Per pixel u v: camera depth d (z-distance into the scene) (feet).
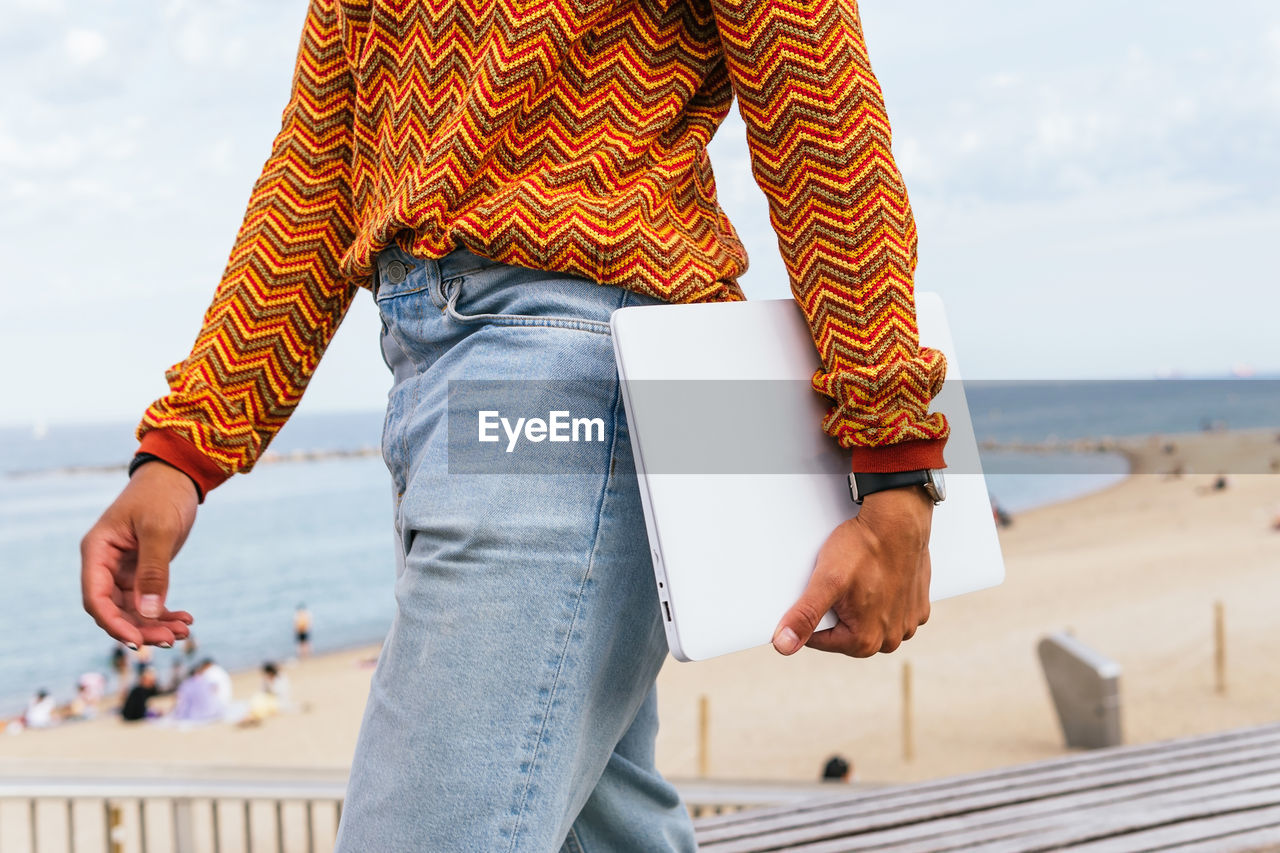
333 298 3.90
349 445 558.15
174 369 3.79
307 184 3.82
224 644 130.11
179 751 67.00
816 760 53.21
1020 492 254.06
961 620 90.48
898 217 3.11
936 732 56.44
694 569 3.05
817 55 3.06
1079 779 7.95
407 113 3.22
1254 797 7.12
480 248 3.07
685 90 3.33
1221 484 210.79
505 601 3.00
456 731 2.94
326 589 170.81
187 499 3.56
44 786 12.37
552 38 3.07
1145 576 109.50
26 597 184.14
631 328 3.06
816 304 3.15
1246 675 64.23
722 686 69.51
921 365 3.01
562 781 3.05
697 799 12.51
